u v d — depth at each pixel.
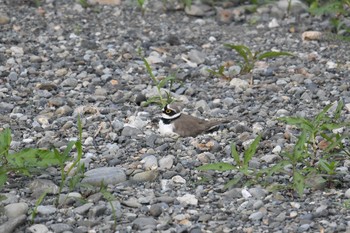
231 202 10.00
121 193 10.27
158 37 16.53
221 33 16.86
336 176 10.55
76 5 17.95
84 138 12.09
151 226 9.35
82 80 14.42
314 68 14.88
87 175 10.58
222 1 18.23
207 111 13.16
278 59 15.47
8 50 15.58
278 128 12.26
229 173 10.77
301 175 10.05
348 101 13.38
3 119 12.77
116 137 12.02
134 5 18.11
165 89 14.02
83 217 9.65
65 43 16.08
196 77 14.66
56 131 12.36
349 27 16.75
